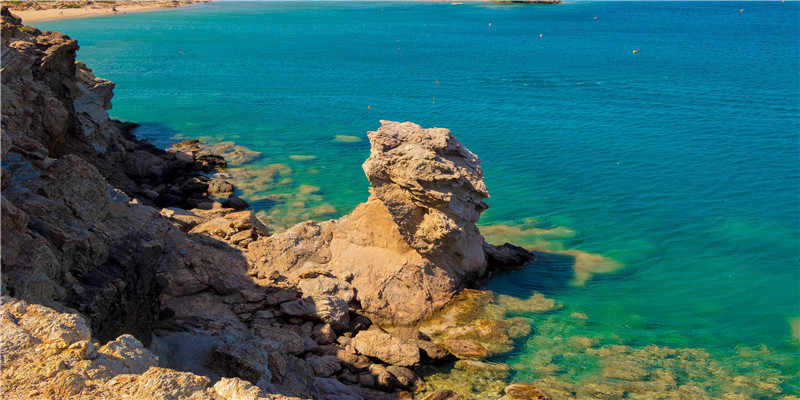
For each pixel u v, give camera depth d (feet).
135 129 236.22
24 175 80.48
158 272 96.78
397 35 591.78
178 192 155.53
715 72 365.61
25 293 56.95
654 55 449.48
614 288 119.14
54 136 140.67
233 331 79.25
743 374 90.68
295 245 114.52
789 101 277.85
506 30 644.69
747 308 112.47
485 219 153.38
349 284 108.37
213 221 125.08
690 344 99.86
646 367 91.81
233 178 178.70
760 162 193.88
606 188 173.88
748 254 134.10
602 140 220.64
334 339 96.02
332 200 163.02
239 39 548.72
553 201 164.86
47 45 147.74
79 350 42.29
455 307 109.40
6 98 120.16
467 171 115.24
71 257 71.10
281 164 193.98
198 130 237.45
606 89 315.37
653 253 134.82
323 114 265.13
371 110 272.51
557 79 347.56
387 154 110.73
